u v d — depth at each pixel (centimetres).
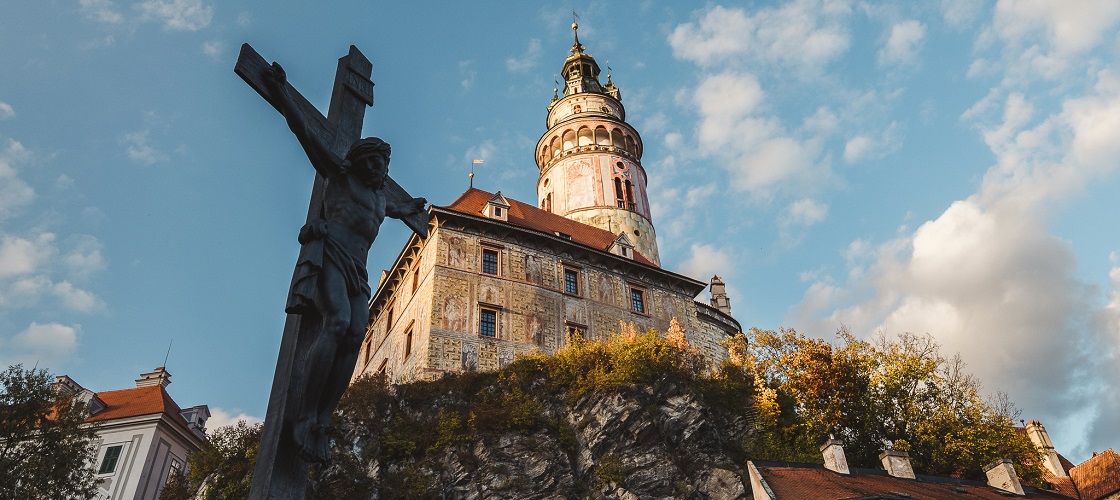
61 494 3109
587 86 7425
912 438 3784
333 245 607
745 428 3809
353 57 775
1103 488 4531
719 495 3338
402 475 3197
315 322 618
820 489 2633
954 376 3959
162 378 5178
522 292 4350
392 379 4256
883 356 4006
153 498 4256
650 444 3503
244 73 593
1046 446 5225
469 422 3441
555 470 3331
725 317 5375
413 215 737
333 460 3094
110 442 4356
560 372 3831
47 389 3256
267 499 538
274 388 604
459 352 3938
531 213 5178
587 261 4741
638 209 6150
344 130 716
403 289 4650
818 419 3831
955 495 3023
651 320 4731
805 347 4003
